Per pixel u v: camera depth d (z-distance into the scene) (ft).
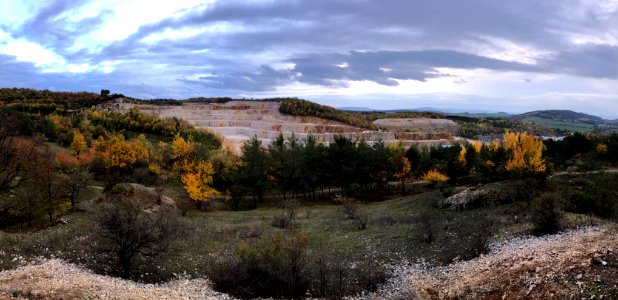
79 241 97.55
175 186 244.01
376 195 241.35
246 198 238.27
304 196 240.94
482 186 148.25
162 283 82.07
